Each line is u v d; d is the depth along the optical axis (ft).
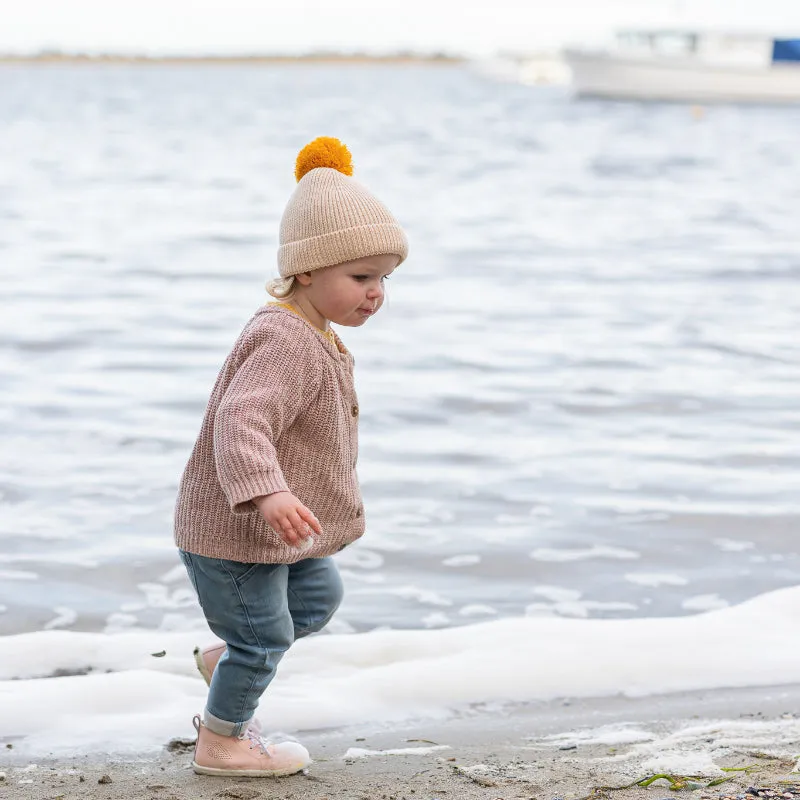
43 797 12.77
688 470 29.19
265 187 116.16
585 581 22.18
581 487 27.86
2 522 24.91
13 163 144.15
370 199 13.28
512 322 49.16
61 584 21.63
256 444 12.14
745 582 22.08
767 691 16.89
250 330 13.07
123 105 350.64
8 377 38.32
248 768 13.50
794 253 71.20
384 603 21.07
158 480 28.02
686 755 14.07
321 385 12.98
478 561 23.17
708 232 82.58
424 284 59.93
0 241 75.25
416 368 40.22
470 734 15.39
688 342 44.91
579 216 92.99
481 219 90.38
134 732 15.06
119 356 41.63
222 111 309.83
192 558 13.25
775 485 27.96
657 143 188.96
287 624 13.42
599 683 16.99
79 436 31.53
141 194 108.58
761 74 301.02
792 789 12.57
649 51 313.32
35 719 15.29
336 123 249.14
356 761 14.25
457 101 395.55
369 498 27.04
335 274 13.20
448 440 31.86
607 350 43.39
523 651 17.72
